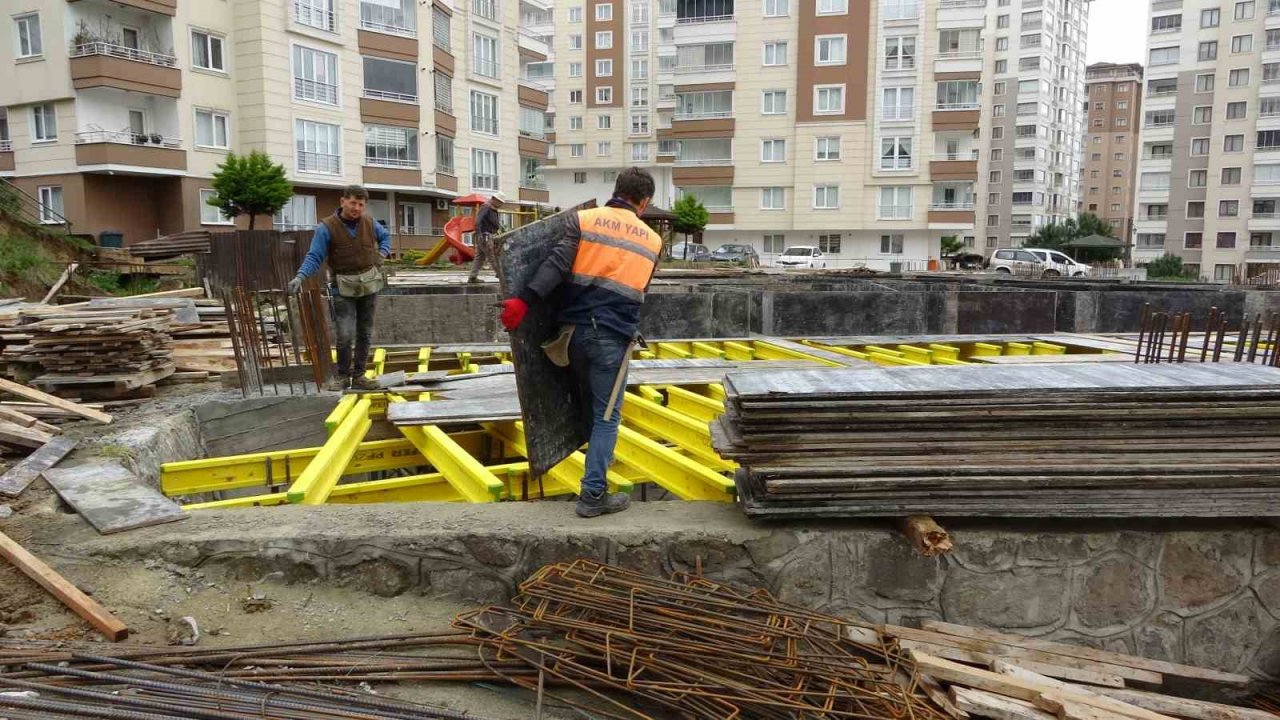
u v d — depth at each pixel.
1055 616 3.49
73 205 26.50
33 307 7.12
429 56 34.97
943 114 46.16
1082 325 10.88
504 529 3.44
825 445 3.43
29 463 4.23
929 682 3.01
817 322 10.52
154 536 3.37
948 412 3.44
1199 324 10.98
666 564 3.43
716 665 2.87
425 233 37.72
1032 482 3.34
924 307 10.60
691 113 50.56
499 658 2.95
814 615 3.30
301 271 6.07
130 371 5.99
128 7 26.33
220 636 3.02
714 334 10.40
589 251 3.52
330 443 4.82
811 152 48.66
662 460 4.67
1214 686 3.45
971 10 45.09
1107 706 2.94
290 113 30.36
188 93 27.86
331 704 2.63
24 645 2.82
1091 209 108.06
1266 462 3.35
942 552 3.41
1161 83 57.78
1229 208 54.59
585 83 66.81
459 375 7.19
